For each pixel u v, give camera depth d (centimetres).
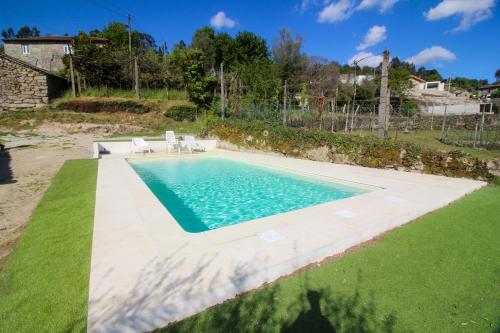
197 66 2447
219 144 1639
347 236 420
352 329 258
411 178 840
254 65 2811
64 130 1881
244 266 338
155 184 953
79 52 2475
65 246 411
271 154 1384
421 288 317
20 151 1350
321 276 342
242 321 266
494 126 2102
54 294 303
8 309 285
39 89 2222
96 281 311
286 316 273
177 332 252
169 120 2327
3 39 3241
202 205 745
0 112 2045
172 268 336
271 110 1822
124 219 495
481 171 803
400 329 258
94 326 247
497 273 347
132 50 3216
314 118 1836
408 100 4056
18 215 588
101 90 2514
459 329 259
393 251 406
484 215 549
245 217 659
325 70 4141
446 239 443
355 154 1073
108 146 1423
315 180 928
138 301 277
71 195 666
